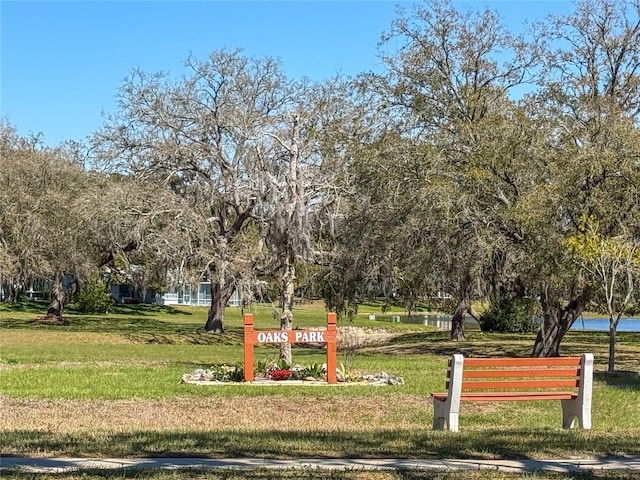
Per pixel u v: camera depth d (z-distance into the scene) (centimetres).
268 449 955
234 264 3606
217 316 4431
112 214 3759
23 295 7094
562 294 2652
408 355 3048
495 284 2747
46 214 4284
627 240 2266
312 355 3030
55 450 934
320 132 3294
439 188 2520
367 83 3412
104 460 881
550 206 2316
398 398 1584
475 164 2555
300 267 3412
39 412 1378
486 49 3384
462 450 957
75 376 1928
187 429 1205
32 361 2441
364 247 2861
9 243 4228
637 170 2327
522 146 2527
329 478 787
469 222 2542
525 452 948
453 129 2852
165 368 2192
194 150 3869
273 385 1747
